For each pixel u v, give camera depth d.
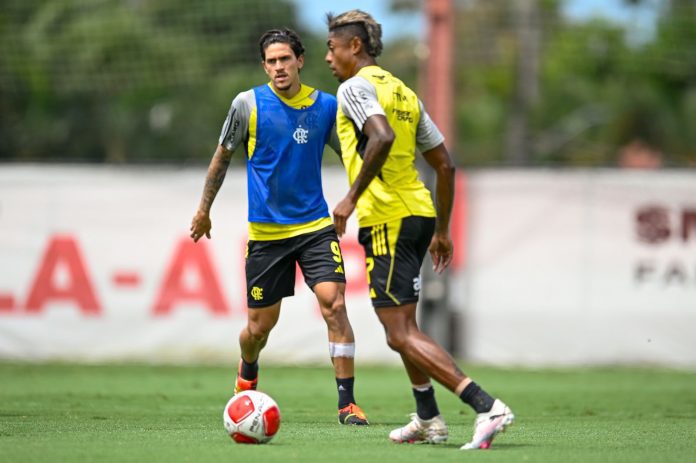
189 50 68.88
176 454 18.89
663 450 20.27
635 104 103.50
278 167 25.98
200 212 26.80
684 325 51.16
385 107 20.98
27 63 71.44
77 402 32.75
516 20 70.31
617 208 51.25
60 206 51.12
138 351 50.97
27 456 18.56
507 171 51.31
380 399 35.56
